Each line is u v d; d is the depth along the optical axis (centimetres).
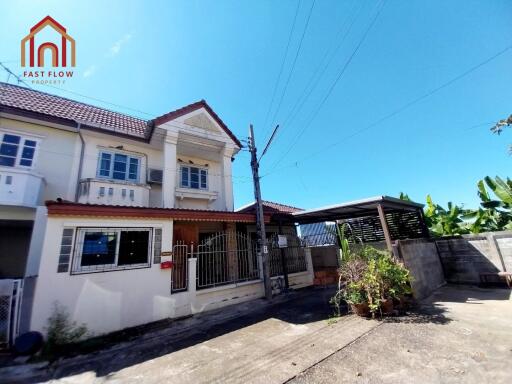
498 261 843
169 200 903
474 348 383
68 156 859
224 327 582
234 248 946
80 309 543
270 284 848
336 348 425
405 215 1023
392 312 578
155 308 641
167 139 960
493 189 1032
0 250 786
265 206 1266
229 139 1135
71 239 570
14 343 469
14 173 692
